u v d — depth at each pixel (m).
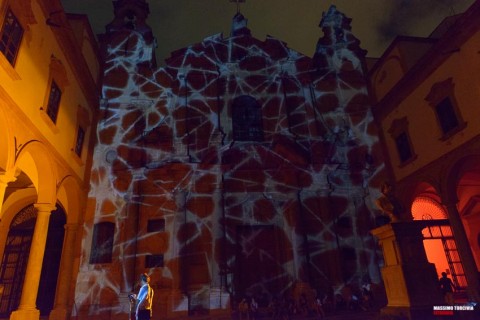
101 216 17.05
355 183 19.28
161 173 18.00
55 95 13.46
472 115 13.41
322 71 22.14
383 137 19.83
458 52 14.16
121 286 15.73
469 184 18.83
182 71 20.78
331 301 16.30
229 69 21.30
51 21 12.70
